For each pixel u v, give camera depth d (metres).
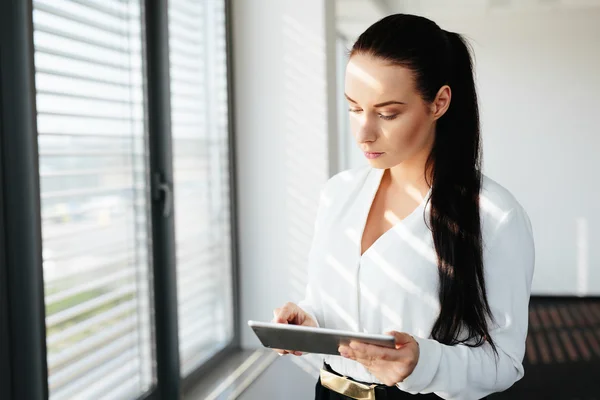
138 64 2.50
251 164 3.40
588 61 6.95
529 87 7.07
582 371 4.79
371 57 1.25
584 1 6.37
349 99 1.30
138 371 2.52
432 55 1.26
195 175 3.03
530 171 7.13
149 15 2.56
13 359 1.85
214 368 3.19
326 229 1.48
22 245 1.83
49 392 1.98
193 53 3.00
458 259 1.28
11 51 1.79
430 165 1.35
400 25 1.27
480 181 1.32
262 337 1.32
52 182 1.98
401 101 1.25
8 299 1.82
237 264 3.45
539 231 7.18
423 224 1.34
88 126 2.17
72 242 2.09
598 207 7.06
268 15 3.34
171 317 2.66
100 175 2.25
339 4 5.72
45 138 1.95
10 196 1.81
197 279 3.04
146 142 2.55
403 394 1.35
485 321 1.29
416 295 1.33
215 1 3.23
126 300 2.43
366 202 1.44
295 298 3.41
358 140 1.30
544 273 7.23
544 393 4.28
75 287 2.11
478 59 7.13
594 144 7.01
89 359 2.19
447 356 1.24
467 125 1.33
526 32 7.02
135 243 2.50
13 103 1.80
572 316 6.52
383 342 1.17
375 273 1.37
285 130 3.35
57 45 2.00
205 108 3.12
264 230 3.41
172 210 2.63
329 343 1.24
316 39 3.29
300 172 3.35
